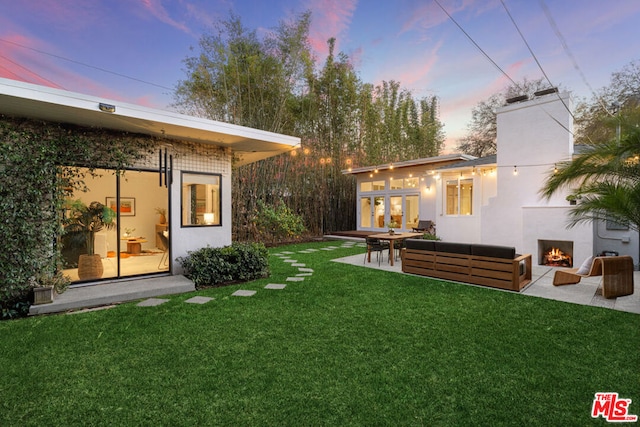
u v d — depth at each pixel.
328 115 12.96
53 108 3.90
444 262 5.86
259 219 10.62
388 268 7.00
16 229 4.05
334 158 13.66
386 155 15.23
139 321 3.63
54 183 4.39
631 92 9.78
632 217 4.20
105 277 5.21
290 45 10.34
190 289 5.04
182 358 2.73
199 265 5.34
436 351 2.86
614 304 4.31
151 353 2.82
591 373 2.46
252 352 2.84
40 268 4.20
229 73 9.48
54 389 2.26
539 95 7.86
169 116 4.66
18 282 4.02
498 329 3.38
